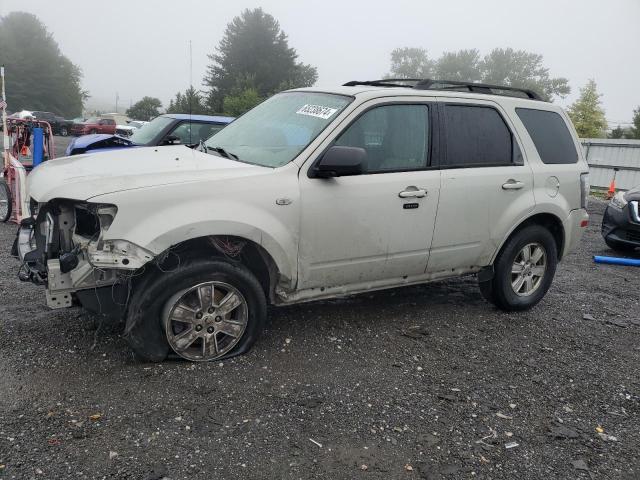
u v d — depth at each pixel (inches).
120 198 135.6
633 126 1631.4
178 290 148.0
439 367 166.1
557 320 215.5
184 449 118.6
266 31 2241.6
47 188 146.0
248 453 119.0
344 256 169.5
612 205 356.8
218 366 153.8
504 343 187.8
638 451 131.6
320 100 181.9
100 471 110.1
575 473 121.8
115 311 149.0
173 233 139.8
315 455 120.3
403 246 179.6
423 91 186.4
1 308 187.2
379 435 129.4
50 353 155.6
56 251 146.1
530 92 222.7
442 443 128.5
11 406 129.4
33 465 110.3
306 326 187.9
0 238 294.8
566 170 219.1
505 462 123.6
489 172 195.8
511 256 208.4
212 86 2241.6
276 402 139.0
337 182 164.2
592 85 2194.9
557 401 152.0
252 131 186.4
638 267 323.3
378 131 174.4
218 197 146.9
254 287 157.0
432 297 230.2
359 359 166.7
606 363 179.0
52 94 3120.1
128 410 130.7
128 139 384.8
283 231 155.9
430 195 181.2
